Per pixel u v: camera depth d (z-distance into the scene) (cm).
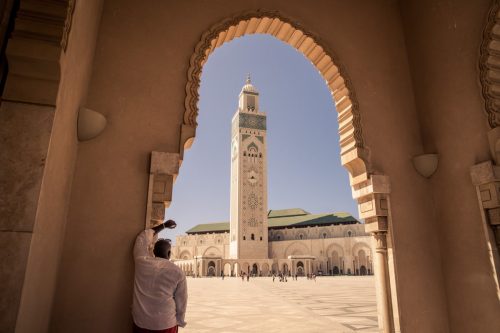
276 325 655
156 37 360
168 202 317
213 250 6156
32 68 208
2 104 202
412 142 419
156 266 251
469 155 357
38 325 224
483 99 347
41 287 221
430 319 352
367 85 424
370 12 462
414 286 357
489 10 348
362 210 397
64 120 239
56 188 236
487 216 333
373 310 902
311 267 4788
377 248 373
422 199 396
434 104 408
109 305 275
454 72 383
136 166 315
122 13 357
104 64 334
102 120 303
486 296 324
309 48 437
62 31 213
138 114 330
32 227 189
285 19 412
